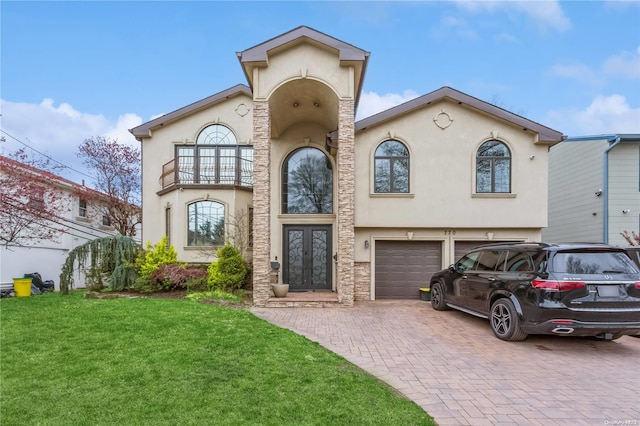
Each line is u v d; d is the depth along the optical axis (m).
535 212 11.09
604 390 4.32
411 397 4.09
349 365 5.02
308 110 12.12
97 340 5.64
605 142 13.32
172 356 4.98
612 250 6.02
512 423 3.52
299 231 12.70
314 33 9.98
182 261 13.26
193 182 14.98
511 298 6.38
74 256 11.36
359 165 11.24
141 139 15.63
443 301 9.13
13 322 6.64
